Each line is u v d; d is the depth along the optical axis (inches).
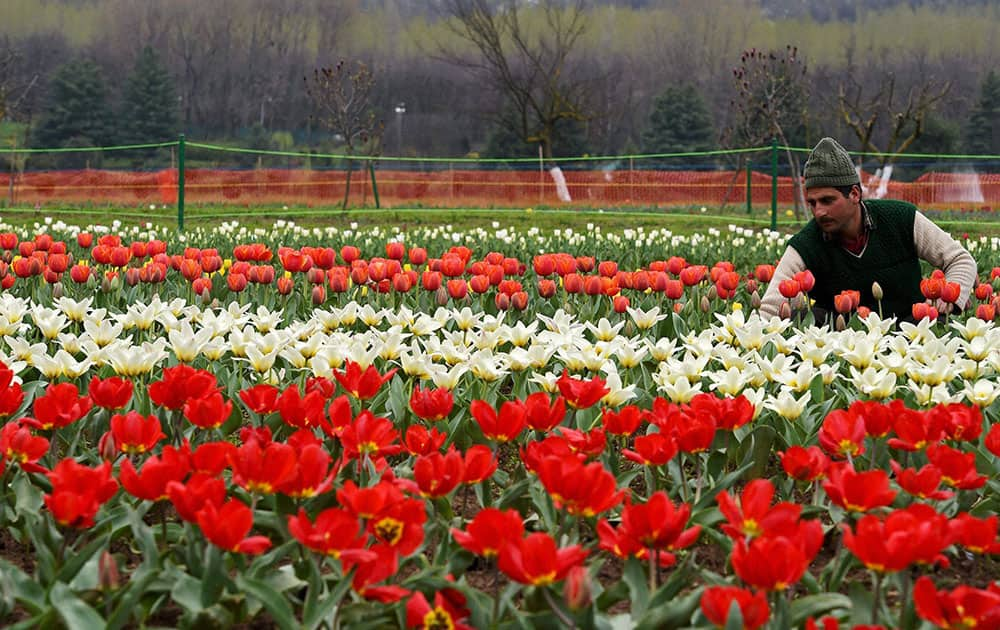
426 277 308.0
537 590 105.3
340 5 3085.6
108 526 132.2
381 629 108.2
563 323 235.0
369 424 138.9
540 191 1777.8
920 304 267.3
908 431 145.9
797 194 1203.9
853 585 110.0
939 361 181.3
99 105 2903.5
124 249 351.3
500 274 329.4
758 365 199.2
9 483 151.6
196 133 3070.9
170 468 116.9
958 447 163.5
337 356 192.7
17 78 2967.5
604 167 2518.5
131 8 3137.3
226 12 3063.5
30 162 2795.3
